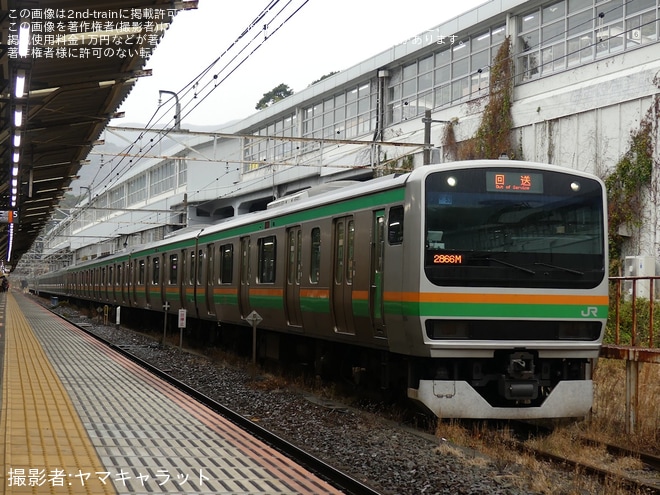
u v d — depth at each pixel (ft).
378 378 40.19
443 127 87.45
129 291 101.35
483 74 84.07
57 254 239.50
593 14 71.10
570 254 33.60
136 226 168.86
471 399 32.65
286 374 52.47
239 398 42.75
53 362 53.01
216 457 25.05
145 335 93.15
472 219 32.63
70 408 33.81
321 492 21.01
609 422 34.19
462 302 32.12
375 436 32.07
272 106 124.57
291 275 47.03
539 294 32.99
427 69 93.56
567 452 29.91
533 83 77.10
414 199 32.55
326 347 46.03
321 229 42.55
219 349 67.77
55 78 38.60
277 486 21.50
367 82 103.96
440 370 33.12
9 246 108.58
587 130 69.36
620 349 33.45
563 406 33.50
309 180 113.09
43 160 62.28
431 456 28.22
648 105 63.67
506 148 78.23
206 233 66.74
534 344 32.81
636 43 66.44
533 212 33.37
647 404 33.91
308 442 31.58
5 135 42.45
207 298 65.21
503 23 81.61
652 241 63.46
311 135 117.19
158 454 25.25
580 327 33.73
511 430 34.09
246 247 55.83
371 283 36.45
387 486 24.62
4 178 58.03
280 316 48.67
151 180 161.99
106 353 61.21
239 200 128.98
